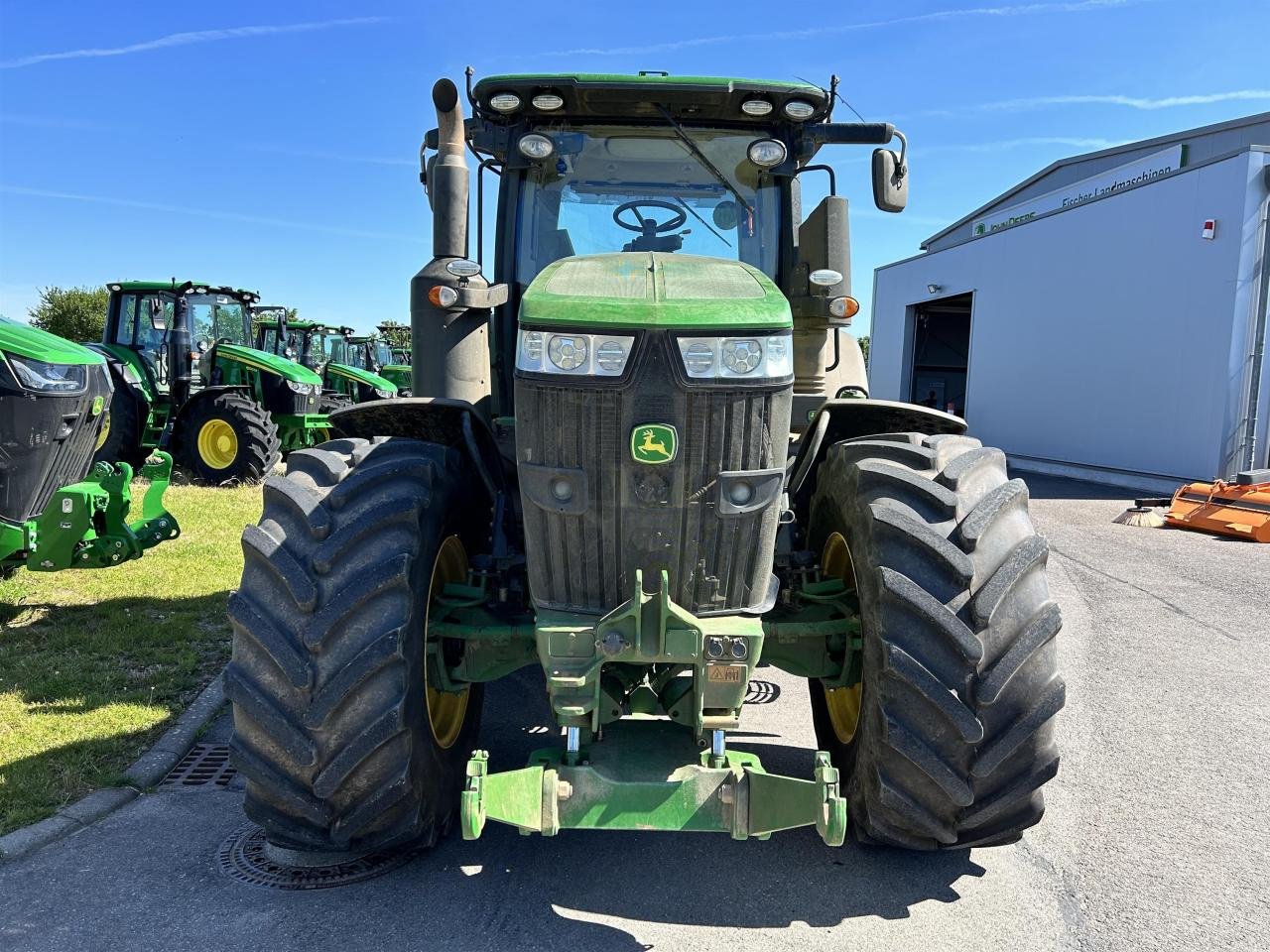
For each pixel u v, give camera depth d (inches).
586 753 99.2
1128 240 558.9
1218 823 126.7
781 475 95.2
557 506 94.3
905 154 140.5
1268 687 185.6
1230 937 100.1
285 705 96.5
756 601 99.3
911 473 104.0
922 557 98.5
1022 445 679.7
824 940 98.3
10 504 199.2
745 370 90.7
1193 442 509.7
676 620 93.0
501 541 120.7
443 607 111.7
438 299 123.4
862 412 128.1
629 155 144.3
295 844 103.1
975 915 103.6
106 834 116.7
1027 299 671.1
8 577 238.8
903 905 105.3
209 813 123.0
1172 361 524.7
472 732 126.0
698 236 145.3
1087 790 136.9
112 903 101.6
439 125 124.0
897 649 96.1
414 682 100.5
